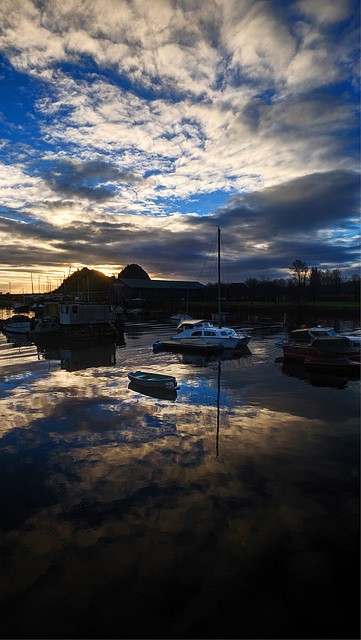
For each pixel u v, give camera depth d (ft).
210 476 28.81
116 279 381.81
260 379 63.26
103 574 18.81
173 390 55.21
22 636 15.58
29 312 346.13
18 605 17.06
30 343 120.67
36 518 23.67
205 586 18.01
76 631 15.79
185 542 21.12
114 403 48.88
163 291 367.45
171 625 15.98
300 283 357.20
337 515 23.53
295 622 16.03
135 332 158.51
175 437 36.96
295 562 19.47
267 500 25.32
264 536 21.53
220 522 22.90
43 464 31.48
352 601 17.01
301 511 24.00
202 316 269.85
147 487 27.32
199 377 65.26
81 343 119.44
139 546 20.83
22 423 41.55
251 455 32.58
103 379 64.03
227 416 43.29
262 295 385.70
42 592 17.78
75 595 17.57
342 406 47.11
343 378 63.82
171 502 25.22
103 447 34.78
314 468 30.01
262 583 18.13
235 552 20.22
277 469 29.91
